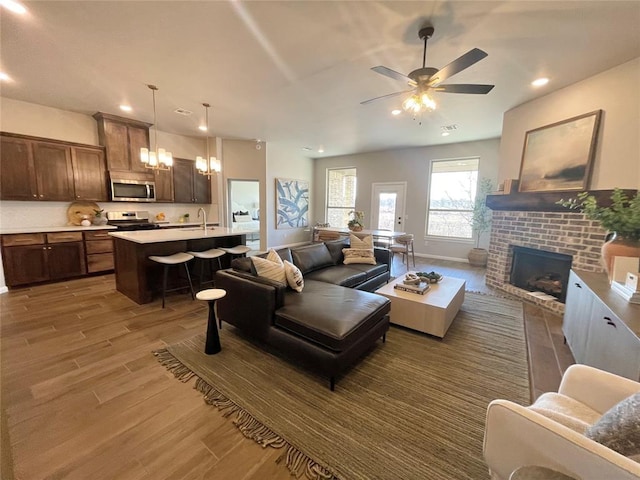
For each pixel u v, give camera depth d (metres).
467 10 2.02
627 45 2.46
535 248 3.74
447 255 6.70
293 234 8.34
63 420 1.64
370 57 2.71
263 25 2.22
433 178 6.81
